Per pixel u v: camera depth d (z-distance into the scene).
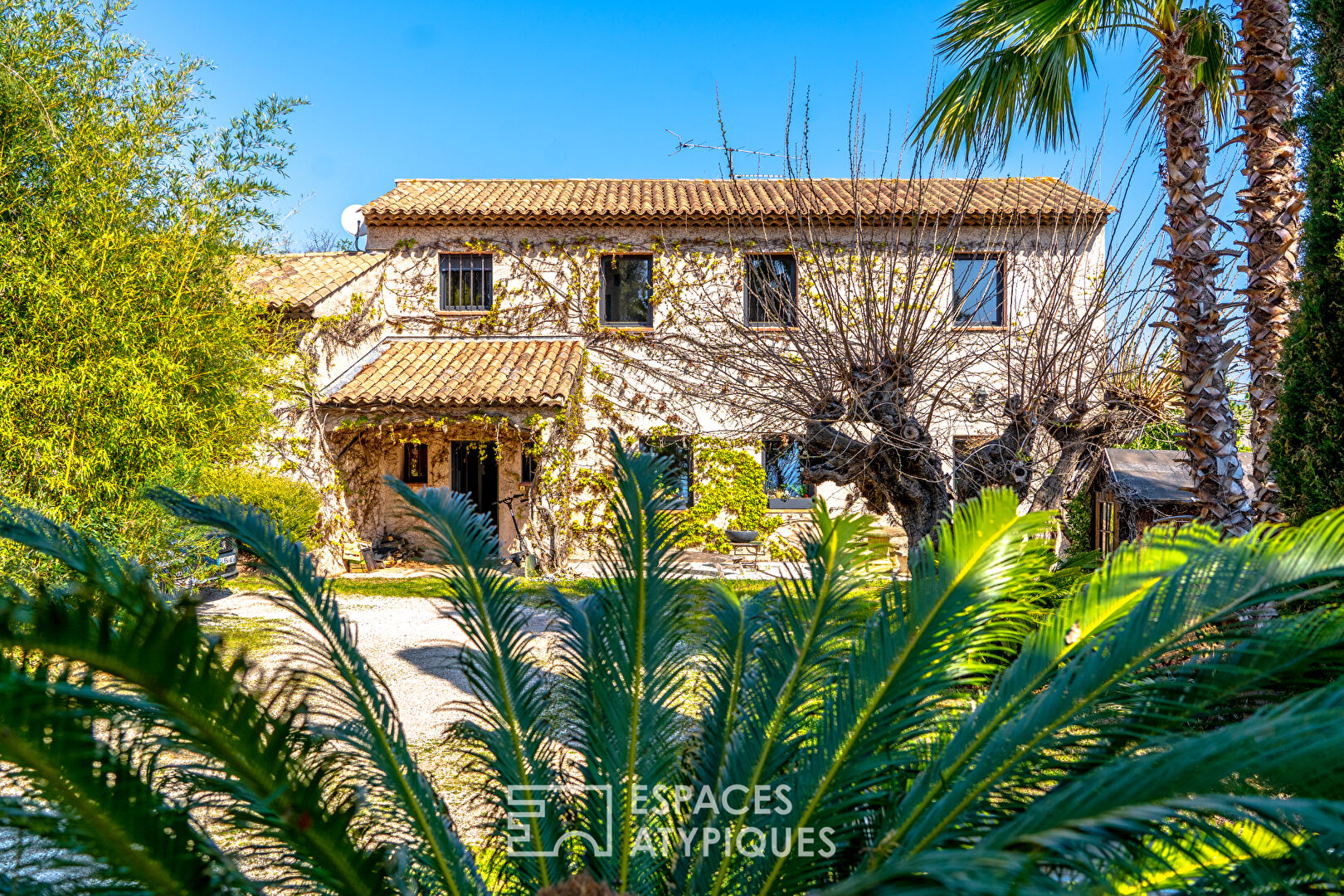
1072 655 2.63
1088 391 7.46
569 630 3.45
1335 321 4.77
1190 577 2.32
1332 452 4.70
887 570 3.10
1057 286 7.52
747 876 2.74
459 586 3.41
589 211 14.95
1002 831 1.57
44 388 6.84
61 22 7.48
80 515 7.14
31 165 7.48
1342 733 1.43
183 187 8.28
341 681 2.97
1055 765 2.33
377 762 2.79
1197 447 6.15
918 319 7.48
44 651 1.71
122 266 7.49
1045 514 2.89
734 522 14.57
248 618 9.48
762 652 3.21
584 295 15.39
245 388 9.48
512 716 3.26
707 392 9.98
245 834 2.50
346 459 14.62
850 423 7.66
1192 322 6.12
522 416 13.51
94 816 1.81
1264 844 1.95
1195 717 2.33
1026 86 7.04
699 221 14.77
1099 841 1.41
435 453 15.86
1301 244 6.15
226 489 10.47
